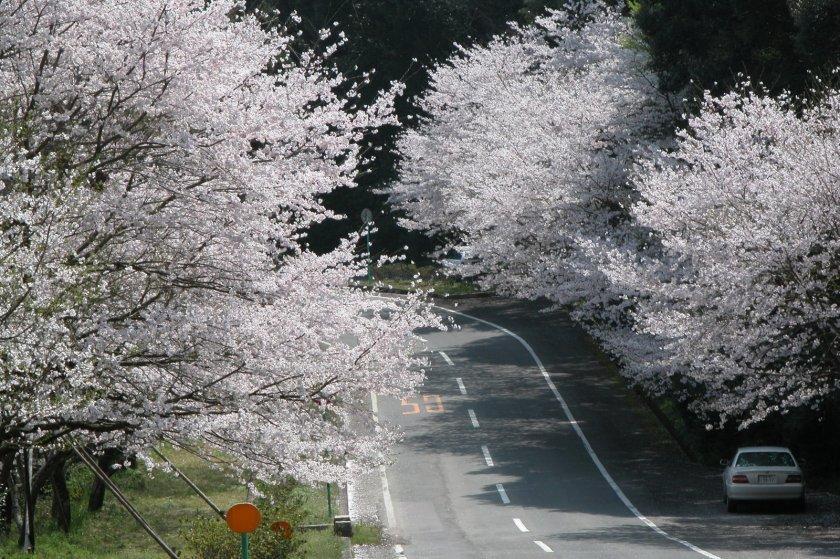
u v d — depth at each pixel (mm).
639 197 83625
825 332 55375
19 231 28797
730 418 77562
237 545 39250
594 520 60844
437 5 162375
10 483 54531
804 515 60500
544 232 86438
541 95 111312
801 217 53844
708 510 63906
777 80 76625
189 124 31891
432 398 99438
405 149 143250
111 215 31297
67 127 32094
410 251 176500
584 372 107688
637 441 85688
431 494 70250
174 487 70812
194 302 33344
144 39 31047
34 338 27234
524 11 151750
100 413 28828
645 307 63094
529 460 79812
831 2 72625
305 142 37438
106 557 46000
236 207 32625
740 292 53531
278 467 34250
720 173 59312
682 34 82188
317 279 35438
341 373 34188
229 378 32969
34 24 31625
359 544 54281
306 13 152750
